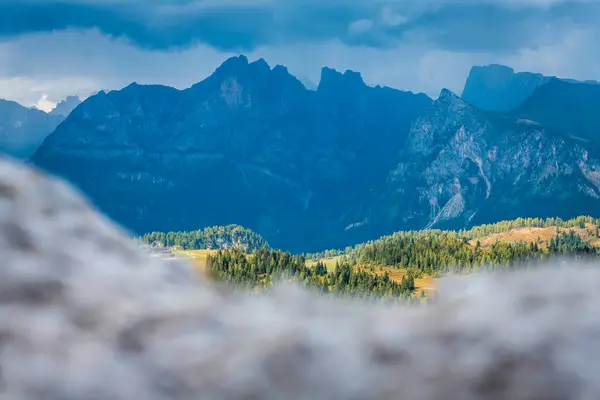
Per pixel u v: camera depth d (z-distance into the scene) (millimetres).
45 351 5207
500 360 5457
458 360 5496
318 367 5359
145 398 4949
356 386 5250
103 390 4902
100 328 5641
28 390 4844
